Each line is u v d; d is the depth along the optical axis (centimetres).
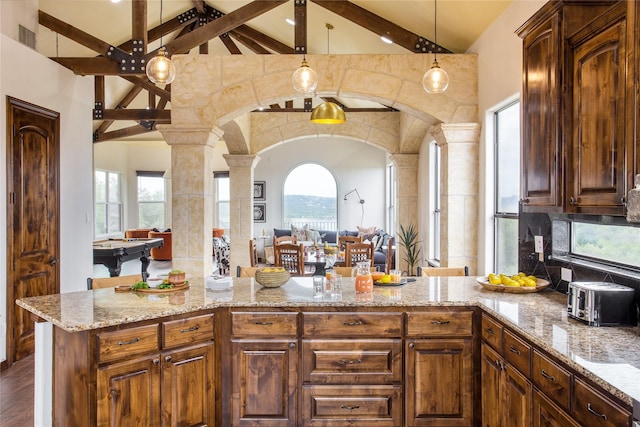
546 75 255
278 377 282
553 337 207
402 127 835
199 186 495
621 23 195
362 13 521
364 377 283
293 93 487
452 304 285
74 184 516
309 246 830
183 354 265
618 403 153
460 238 486
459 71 482
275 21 688
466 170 484
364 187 1232
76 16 650
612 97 201
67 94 501
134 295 300
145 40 505
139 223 1338
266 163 1239
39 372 256
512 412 237
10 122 407
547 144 254
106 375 236
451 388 284
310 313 282
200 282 355
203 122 488
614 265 259
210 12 766
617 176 198
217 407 282
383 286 336
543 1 342
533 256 344
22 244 425
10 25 450
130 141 1285
